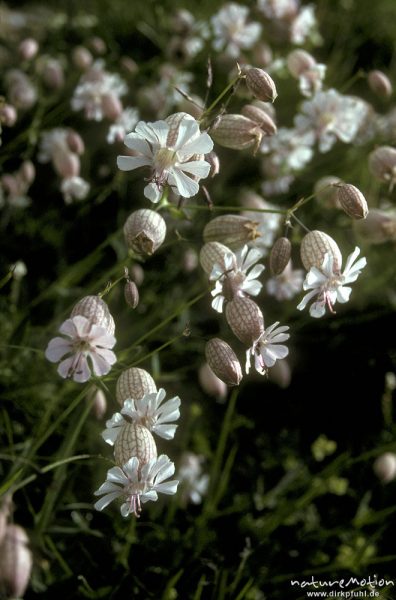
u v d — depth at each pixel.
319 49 0.63
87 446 0.42
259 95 0.38
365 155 0.51
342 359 0.48
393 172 0.43
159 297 0.48
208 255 0.39
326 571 0.42
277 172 0.49
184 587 0.40
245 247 0.37
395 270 0.50
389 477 0.44
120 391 0.37
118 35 0.60
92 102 0.46
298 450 0.47
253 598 0.41
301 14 0.53
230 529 0.42
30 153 0.49
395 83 0.62
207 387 0.44
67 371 0.36
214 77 0.55
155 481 0.36
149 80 0.56
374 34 0.65
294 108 0.56
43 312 0.46
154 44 0.60
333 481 0.44
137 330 0.46
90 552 0.40
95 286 0.42
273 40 0.53
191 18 0.53
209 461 0.45
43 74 0.51
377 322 0.49
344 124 0.46
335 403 0.48
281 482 0.45
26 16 0.59
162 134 0.36
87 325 0.35
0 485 0.39
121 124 0.46
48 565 0.39
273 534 0.42
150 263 0.49
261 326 0.37
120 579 0.39
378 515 0.43
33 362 0.44
